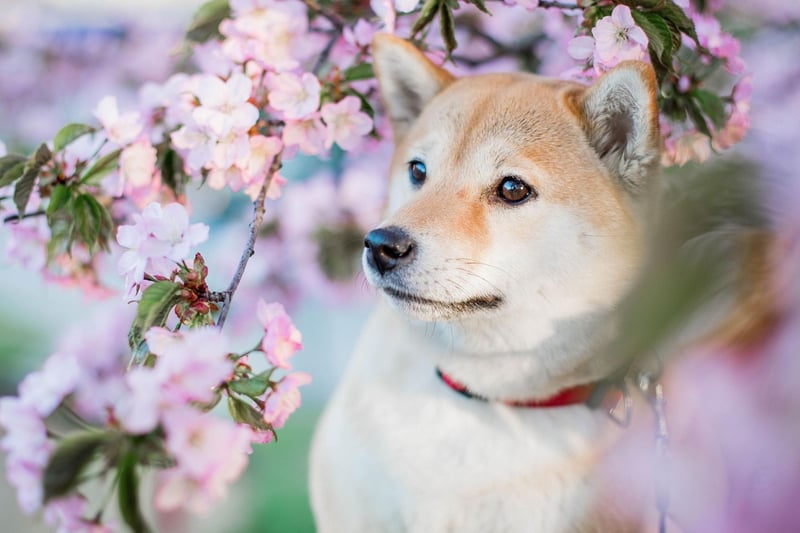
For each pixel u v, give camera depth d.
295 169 1.08
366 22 0.89
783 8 0.96
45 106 1.28
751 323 0.47
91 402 0.63
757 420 0.47
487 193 0.77
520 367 0.78
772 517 0.46
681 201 0.52
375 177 1.04
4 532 0.92
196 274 0.71
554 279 0.77
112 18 1.33
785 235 0.46
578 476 0.77
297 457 1.11
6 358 1.11
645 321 0.49
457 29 1.02
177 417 0.60
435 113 0.82
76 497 0.61
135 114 0.81
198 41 0.86
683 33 0.79
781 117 0.84
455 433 0.78
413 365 0.81
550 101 0.79
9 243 0.84
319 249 1.05
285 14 0.83
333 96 0.83
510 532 0.77
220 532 0.99
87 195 0.78
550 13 0.93
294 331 0.71
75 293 1.18
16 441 0.61
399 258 0.75
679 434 0.65
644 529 0.77
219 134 0.77
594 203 0.77
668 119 0.81
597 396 0.78
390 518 0.79
